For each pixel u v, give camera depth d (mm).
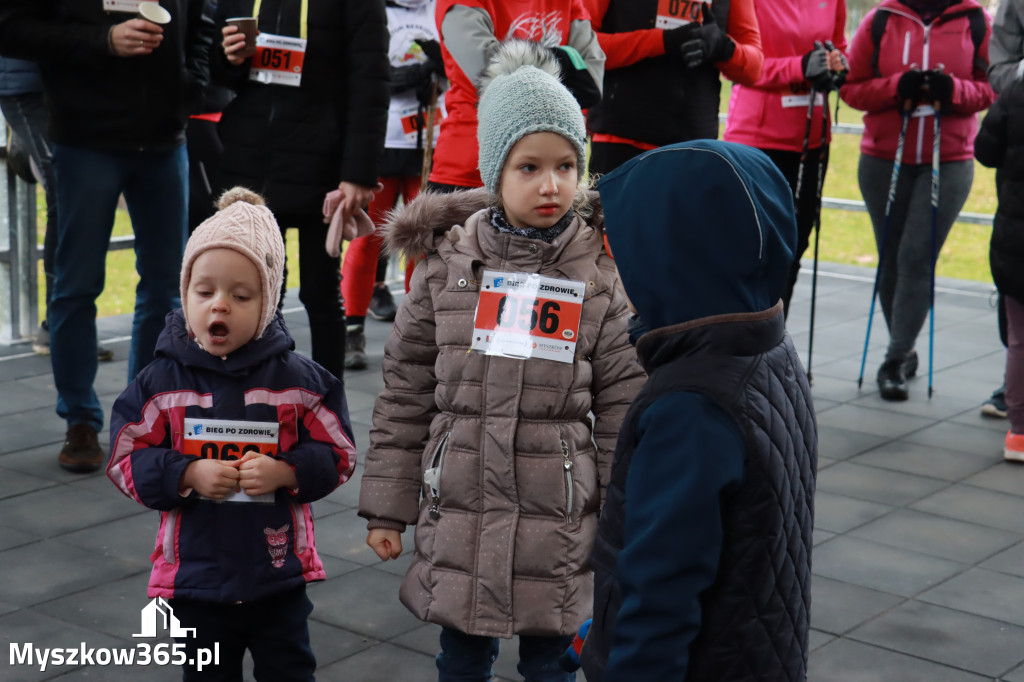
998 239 5898
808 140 7012
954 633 4199
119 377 7004
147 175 5461
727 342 2127
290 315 8844
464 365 3086
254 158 5602
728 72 6348
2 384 6730
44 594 4223
